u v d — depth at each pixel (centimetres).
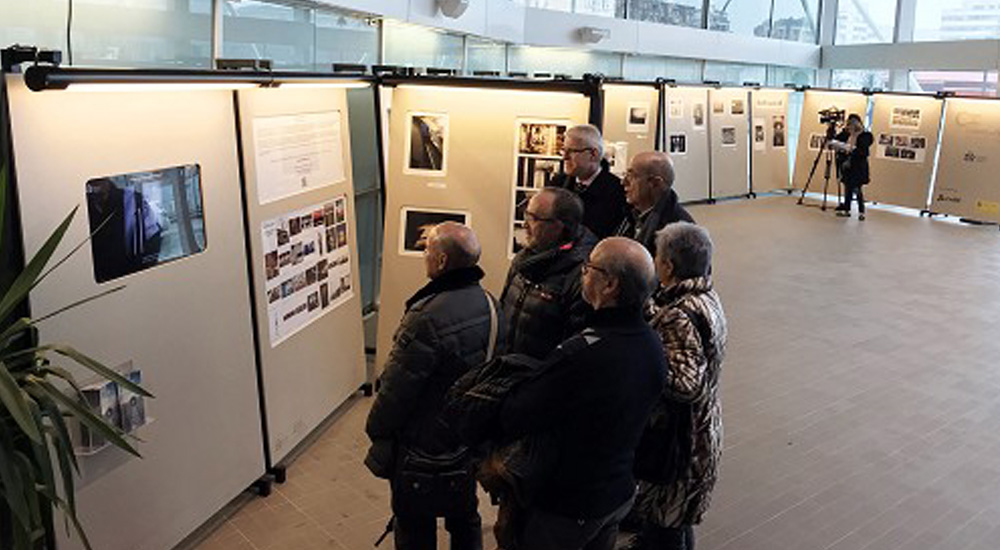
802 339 677
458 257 273
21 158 238
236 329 352
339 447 429
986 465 448
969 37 1631
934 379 590
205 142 326
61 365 253
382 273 474
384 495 382
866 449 463
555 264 301
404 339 267
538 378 218
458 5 895
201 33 517
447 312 266
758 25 1752
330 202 442
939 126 1395
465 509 280
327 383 444
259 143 365
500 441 228
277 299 384
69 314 257
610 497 226
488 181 452
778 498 401
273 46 609
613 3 1420
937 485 422
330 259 444
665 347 262
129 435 274
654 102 1280
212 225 332
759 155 1547
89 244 264
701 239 270
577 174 365
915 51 1691
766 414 509
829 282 889
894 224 1312
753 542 359
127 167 280
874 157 1480
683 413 268
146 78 259
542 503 225
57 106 250
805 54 1856
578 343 218
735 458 443
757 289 845
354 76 423
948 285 898
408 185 461
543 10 1270
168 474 309
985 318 765
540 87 430
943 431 495
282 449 393
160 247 299
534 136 444
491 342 275
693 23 1594
